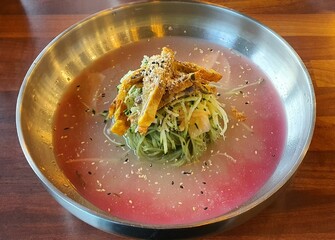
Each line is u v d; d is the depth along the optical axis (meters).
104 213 0.14
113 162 0.16
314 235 0.14
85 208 0.13
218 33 0.20
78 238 0.15
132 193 0.15
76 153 0.17
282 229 0.15
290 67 0.18
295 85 0.17
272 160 0.16
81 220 0.14
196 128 0.17
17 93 0.19
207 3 0.20
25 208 0.15
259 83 0.18
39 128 0.17
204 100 0.17
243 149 0.16
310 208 0.15
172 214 0.14
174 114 0.16
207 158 0.16
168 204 0.15
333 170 0.16
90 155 0.16
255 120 0.17
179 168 0.16
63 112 0.18
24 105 0.17
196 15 0.20
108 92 0.19
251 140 0.17
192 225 0.12
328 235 0.14
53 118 0.18
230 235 0.14
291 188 0.16
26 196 0.16
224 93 0.18
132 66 0.20
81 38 0.19
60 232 0.15
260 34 0.19
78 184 0.16
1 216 0.15
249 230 0.15
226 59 0.19
